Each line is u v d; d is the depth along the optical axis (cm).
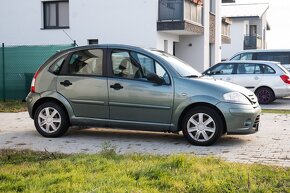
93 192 479
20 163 646
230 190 492
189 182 519
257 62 1750
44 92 897
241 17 4269
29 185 514
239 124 798
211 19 2898
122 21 2233
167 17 2197
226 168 597
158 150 775
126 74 848
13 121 1146
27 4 2431
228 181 524
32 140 870
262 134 939
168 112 818
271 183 528
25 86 1742
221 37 3344
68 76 883
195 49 2642
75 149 782
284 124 1092
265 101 1734
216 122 799
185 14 2211
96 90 859
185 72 846
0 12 2488
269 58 2023
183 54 2672
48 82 896
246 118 801
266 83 1722
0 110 1403
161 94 818
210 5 2995
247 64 1755
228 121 796
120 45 866
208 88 805
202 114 807
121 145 821
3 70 1747
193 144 819
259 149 779
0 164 638
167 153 745
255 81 1733
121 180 528
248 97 823
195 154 727
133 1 2203
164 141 860
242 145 816
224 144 827
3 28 2488
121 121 848
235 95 805
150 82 829
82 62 883
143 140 870
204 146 809
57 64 900
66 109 884
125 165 607
